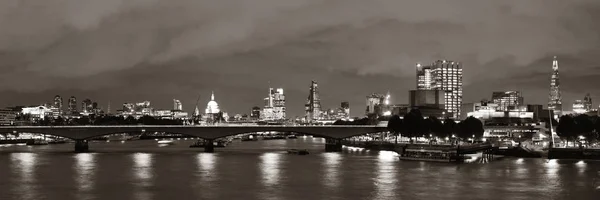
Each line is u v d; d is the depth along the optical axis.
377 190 197.25
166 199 182.12
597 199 180.12
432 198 182.25
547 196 184.88
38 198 183.75
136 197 185.50
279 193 192.25
